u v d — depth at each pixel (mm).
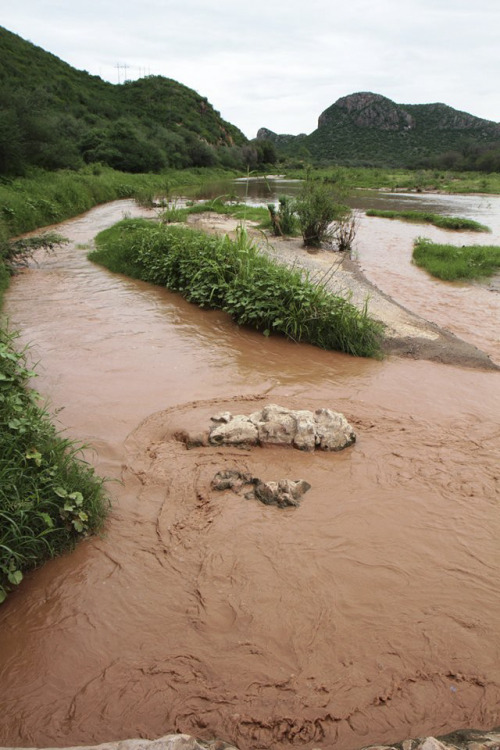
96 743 2555
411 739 2451
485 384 6676
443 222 21609
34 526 3684
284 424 5027
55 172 29266
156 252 11648
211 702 2742
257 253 10789
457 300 10875
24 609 3314
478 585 3506
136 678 2875
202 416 5477
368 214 25547
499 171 59156
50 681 2873
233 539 3854
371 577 3547
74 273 12094
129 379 6383
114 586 3473
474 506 4262
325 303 7984
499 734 2545
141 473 4555
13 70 53000
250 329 8430
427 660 2982
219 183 37531
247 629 3156
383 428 5453
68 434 5086
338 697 2768
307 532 3938
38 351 7152
